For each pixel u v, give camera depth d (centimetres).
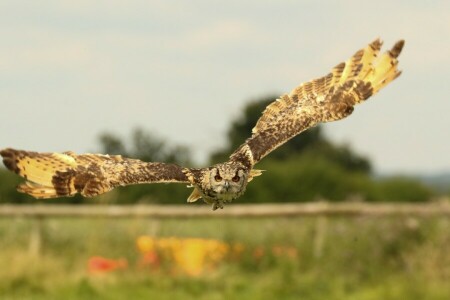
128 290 1717
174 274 1809
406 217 1938
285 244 1991
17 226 2172
